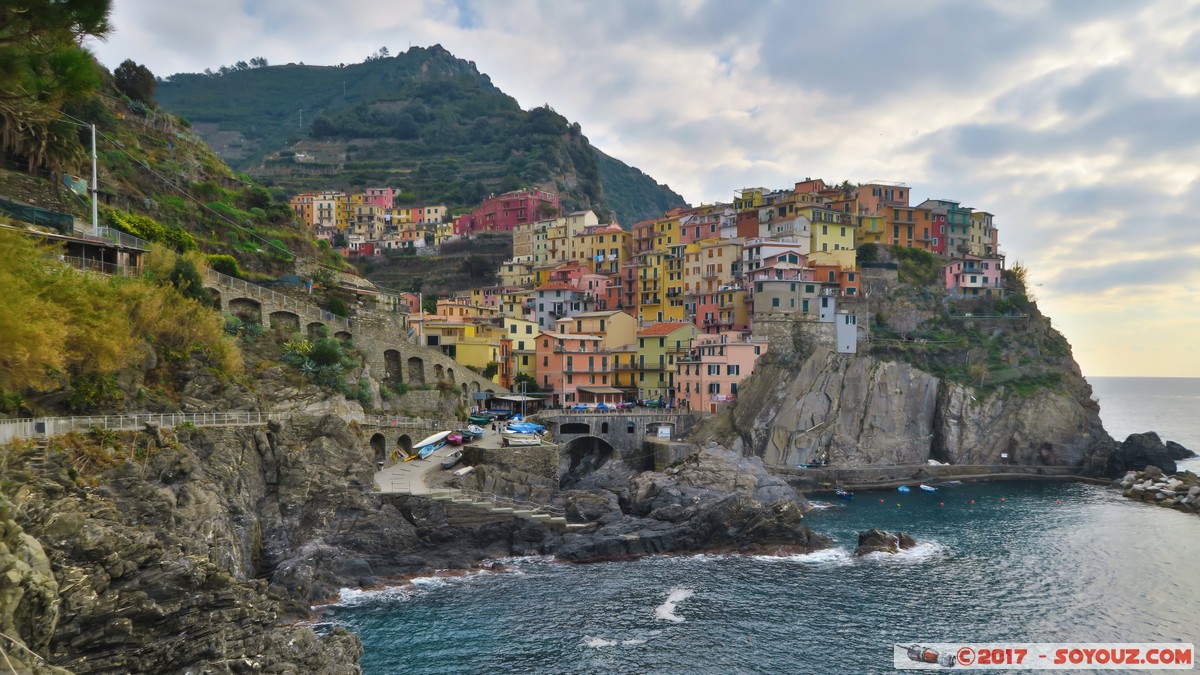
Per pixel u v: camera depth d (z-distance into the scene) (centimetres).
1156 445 13112
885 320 14712
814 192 17812
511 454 9206
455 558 7575
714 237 18025
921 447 13150
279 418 7612
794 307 13938
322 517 7138
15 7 2080
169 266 7838
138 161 10712
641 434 12531
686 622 6303
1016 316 15138
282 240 11856
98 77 2339
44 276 5434
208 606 3953
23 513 3631
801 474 12019
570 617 6362
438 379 11469
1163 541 8894
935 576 7562
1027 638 6069
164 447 5734
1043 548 8594
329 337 9581
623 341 15650
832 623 6331
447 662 5488
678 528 8506
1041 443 13400
